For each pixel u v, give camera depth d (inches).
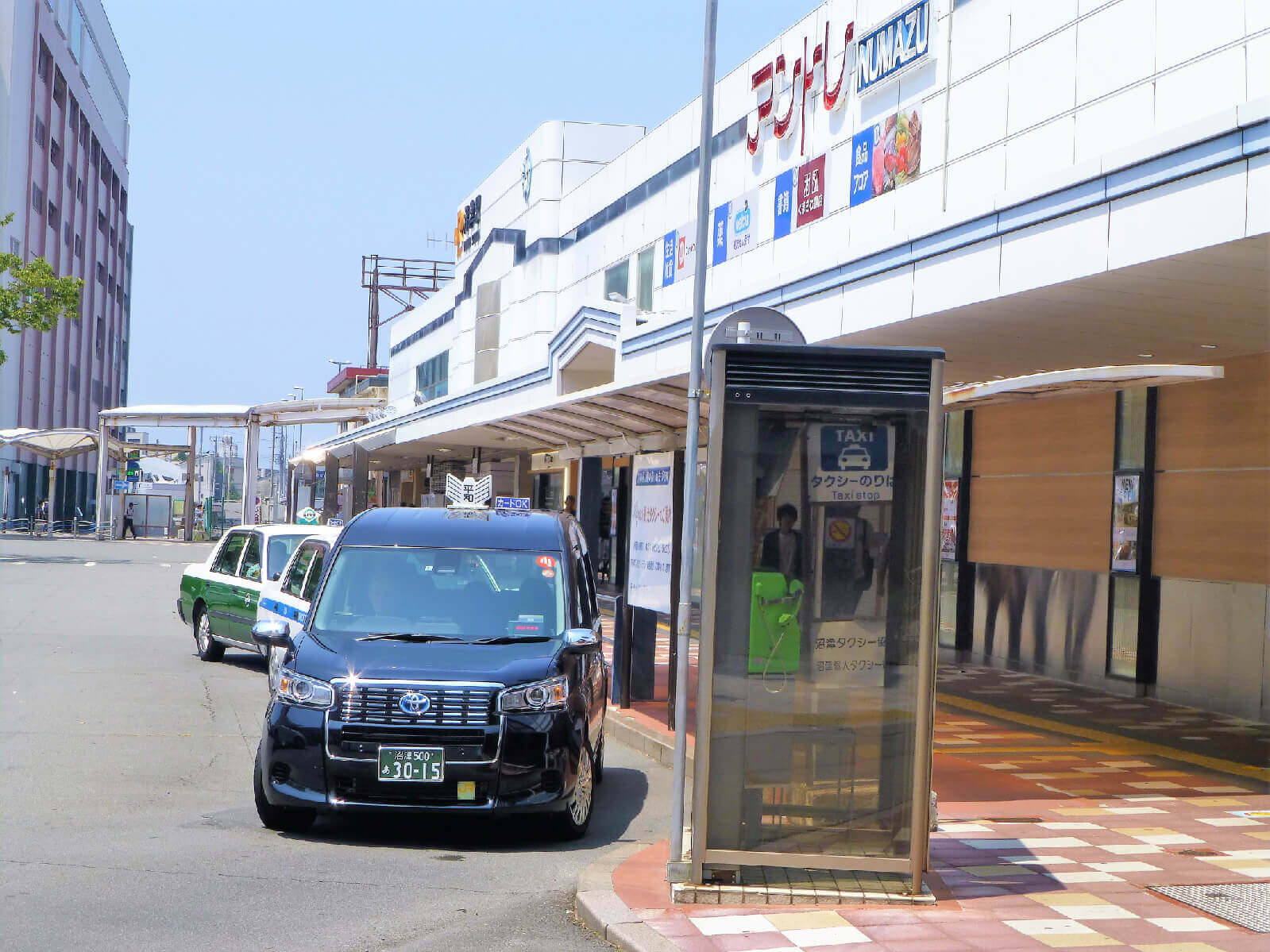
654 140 1223.5
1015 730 510.6
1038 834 317.4
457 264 2050.9
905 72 739.4
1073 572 671.8
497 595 345.7
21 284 1413.6
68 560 1534.2
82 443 2263.8
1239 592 550.9
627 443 546.0
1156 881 270.1
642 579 516.1
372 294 3366.1
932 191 706.8
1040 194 431.5
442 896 256.5
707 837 257.8
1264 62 452.4
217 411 2134.6
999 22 634.8
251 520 2119.8
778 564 261.0
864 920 236.8
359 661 309.7
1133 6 527.2
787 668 260.8
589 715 324.5
